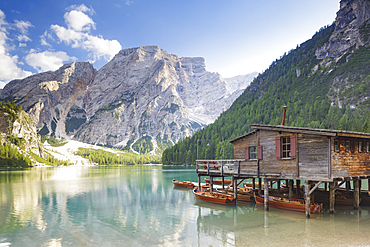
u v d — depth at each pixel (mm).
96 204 38406
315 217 27172
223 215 29734
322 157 24500
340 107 194250
